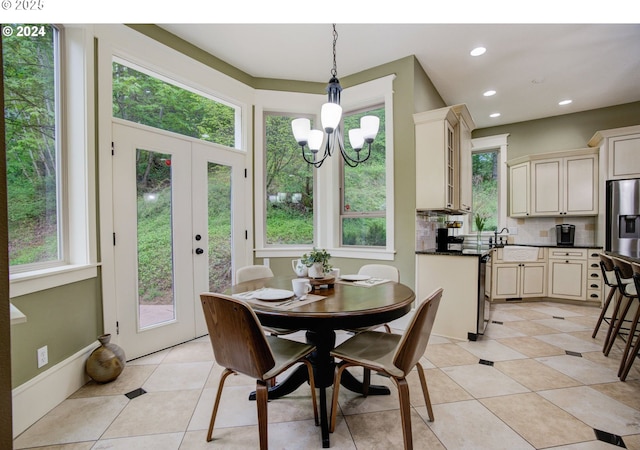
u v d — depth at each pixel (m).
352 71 3.54
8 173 1.82
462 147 3.59
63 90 2.15
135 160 2.53
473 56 3.19
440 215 4.15
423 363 2.40
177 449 1.49
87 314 2.17
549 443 1.52
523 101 4.26
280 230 3.78
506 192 5.07
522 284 4.38
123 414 1.77
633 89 3.91
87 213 2.18
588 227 4.49
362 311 1.52
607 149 3.94
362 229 3.67
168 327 2.74
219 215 3.21
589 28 2.71
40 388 1.76
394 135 3.33
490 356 2.53
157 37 2.68
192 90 3.05
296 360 1.58
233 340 1.38
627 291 2.51
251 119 3.58
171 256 2.78
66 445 1.53
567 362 2.41
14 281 1.65
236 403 1.88
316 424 1.67
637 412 1.76
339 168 3.81
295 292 1.75
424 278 3.06
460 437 1.56
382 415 1.75
